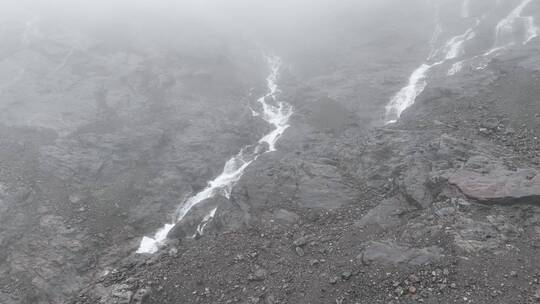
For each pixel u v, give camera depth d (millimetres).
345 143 25719
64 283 20031
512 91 24516
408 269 14695
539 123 21047
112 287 18281
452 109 25000
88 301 17875
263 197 22234
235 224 21062
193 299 16859
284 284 16172
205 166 27250
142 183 26078
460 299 13109
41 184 24484
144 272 18984
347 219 19359
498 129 21625
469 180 17500
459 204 16719
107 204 24281
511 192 16250
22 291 19531
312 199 21266
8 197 23203
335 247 17438
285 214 20797
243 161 27875
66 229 22281
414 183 19156
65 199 23984
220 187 25766
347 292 14828
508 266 13695
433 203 17688
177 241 21344
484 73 27328
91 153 26984
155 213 24500
